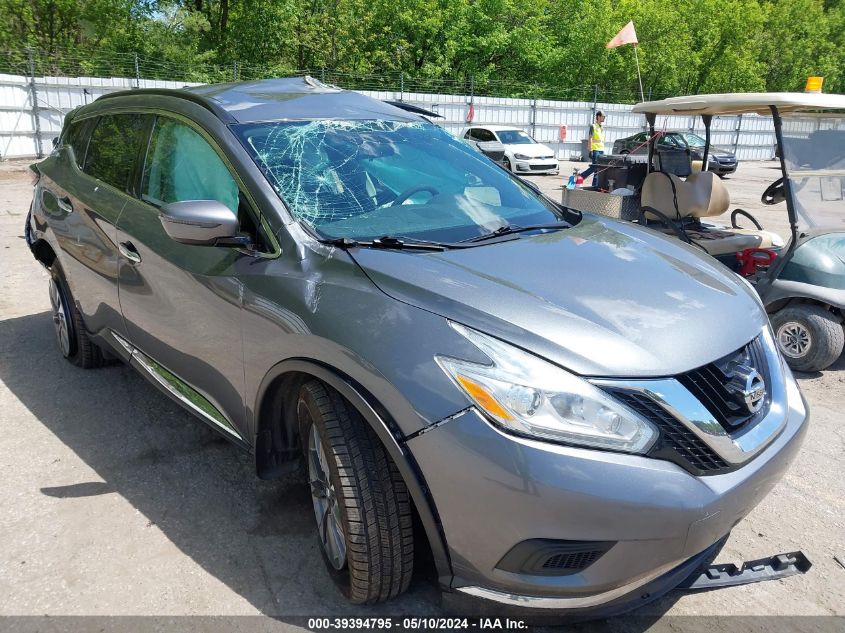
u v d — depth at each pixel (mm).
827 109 4918
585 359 1981
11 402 3941
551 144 26547
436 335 2061
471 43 31828
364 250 2451
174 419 3793
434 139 3445
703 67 35688
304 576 2580
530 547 1930
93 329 3908
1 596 2434
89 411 3859
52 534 2785
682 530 1936
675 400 1995
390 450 2062
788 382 2510
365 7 30266
